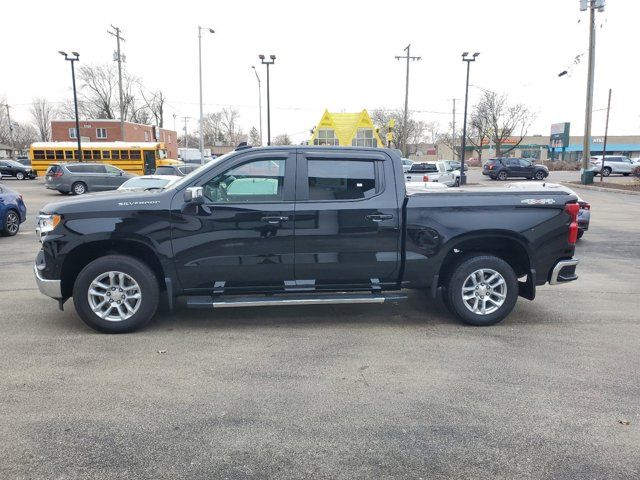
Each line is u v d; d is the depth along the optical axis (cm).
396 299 531
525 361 458
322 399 381
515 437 331
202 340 505
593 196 2403
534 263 555
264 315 592
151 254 533
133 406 367
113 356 461
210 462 301
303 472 293
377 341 507
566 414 361
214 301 515
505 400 381
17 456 304
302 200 524
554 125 6731
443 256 542
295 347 489
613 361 459
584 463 303
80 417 351
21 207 1252
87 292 508
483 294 553
